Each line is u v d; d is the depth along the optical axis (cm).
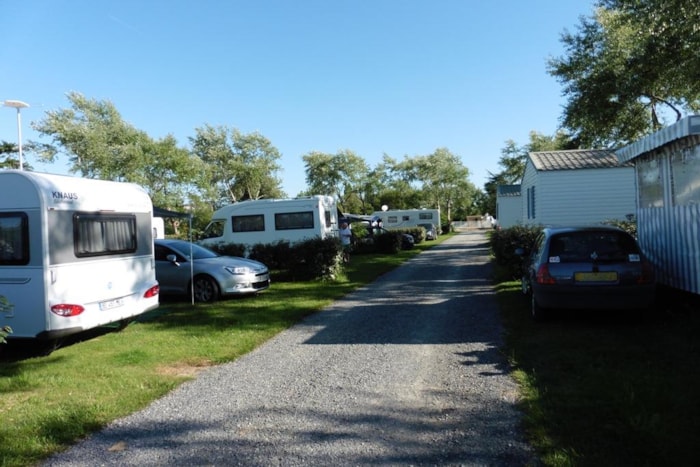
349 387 476
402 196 6681
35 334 616
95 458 343
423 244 3284
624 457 306
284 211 1731
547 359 524
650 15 1504
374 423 387
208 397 463
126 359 600
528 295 908
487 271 1448
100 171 3956
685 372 454
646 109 2077
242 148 5738
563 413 378
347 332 721
